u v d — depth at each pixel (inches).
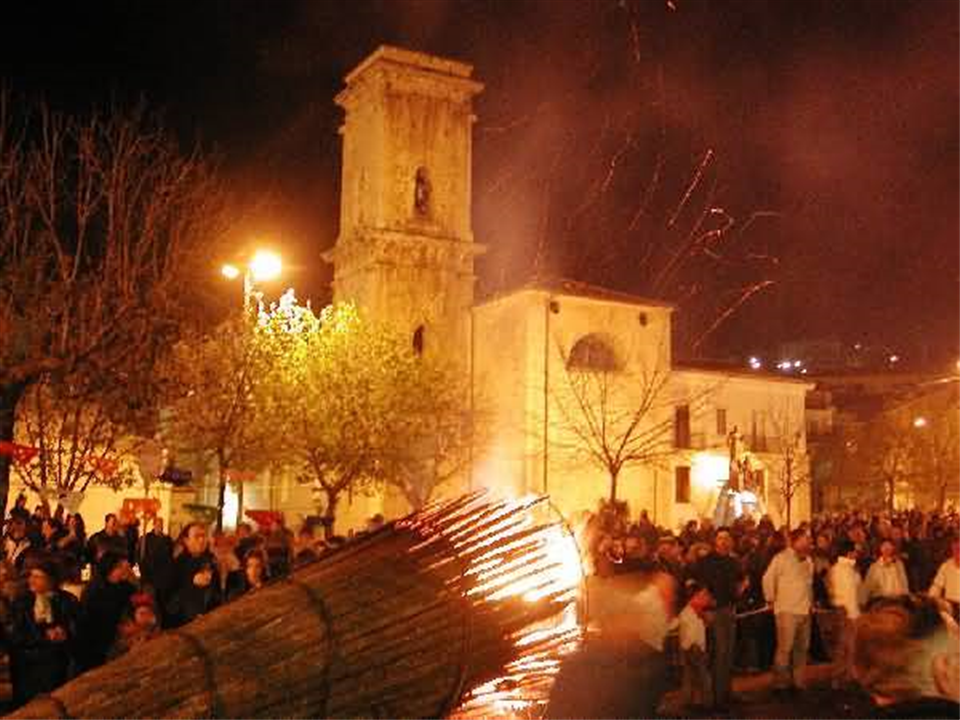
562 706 158.7
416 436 1370.6
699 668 438.6
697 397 1614.2
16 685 341.4
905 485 2070.6
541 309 1476.4
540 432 1444.4
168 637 165.5
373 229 1584.6
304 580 171.0
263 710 155.2
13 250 630.5
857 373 2886.3
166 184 701.3
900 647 118.3
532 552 174.2
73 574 409.7
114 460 772.0
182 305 745.0
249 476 929.5
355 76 1701.5
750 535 671.8
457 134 1667.1
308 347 1304.1
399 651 161.3
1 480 538.0
